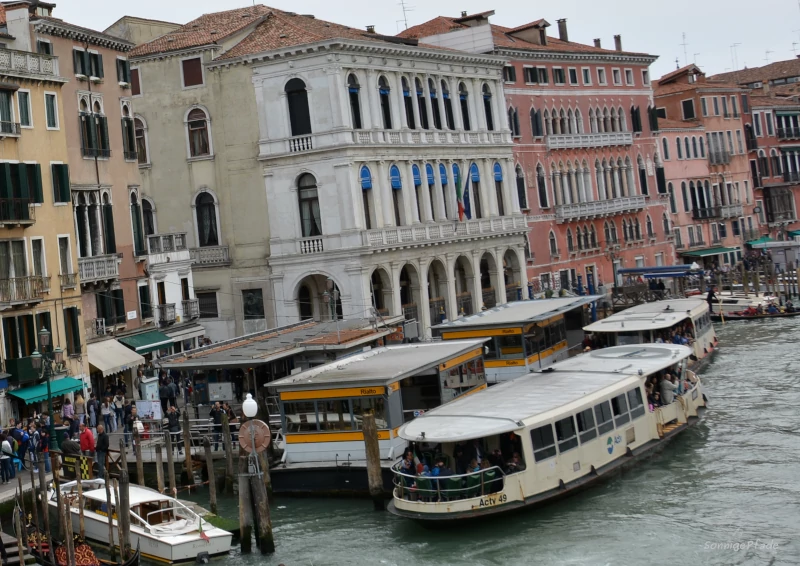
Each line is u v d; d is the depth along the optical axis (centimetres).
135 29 5394
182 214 5291
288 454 2997
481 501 2594
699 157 8438
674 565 2330
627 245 7469
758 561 2330
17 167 3578
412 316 5356
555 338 4319
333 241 5003
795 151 9506
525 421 2684
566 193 6925
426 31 6500
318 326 4184
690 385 3503
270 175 5116
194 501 3005
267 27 5262
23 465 2997
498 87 6216
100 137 4231
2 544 2430
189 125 5250
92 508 2670
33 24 3875
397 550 2514
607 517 2633
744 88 9012
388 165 5247
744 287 6525
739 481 2855
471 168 5900
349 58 5056
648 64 7856
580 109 7131
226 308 5228
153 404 3441
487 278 6003
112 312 4141
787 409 3631
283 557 2520
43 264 3675
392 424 2916
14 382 3444
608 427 2942
